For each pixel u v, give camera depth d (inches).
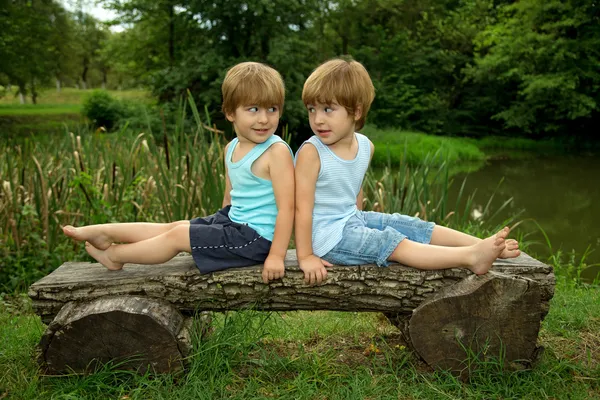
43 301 93.2
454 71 937.5
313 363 96.7
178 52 739.4
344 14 929.5
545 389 88.8
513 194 461.4
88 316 87.7
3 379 92.7
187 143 181.2
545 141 857.5
